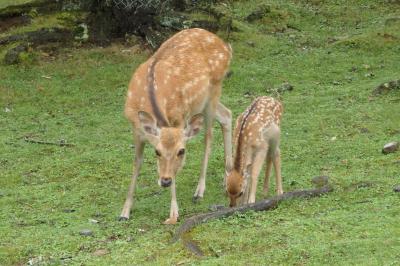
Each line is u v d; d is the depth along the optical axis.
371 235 8.93
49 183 13.14
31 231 10.49
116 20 22.00
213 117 12.64
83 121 17.05
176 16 22.22
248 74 19.80
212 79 12.45
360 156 13.48
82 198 12.21
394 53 21.08
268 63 20.77
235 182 11.00
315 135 15.15
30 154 14.89
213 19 22.86
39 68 20.11
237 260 8.49
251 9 24.94
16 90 18.86
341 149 14.02
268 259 8.45
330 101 17.52
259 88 18.98
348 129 15.36
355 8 25.50
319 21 24.41
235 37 22.30
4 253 9.56
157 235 9.94
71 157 14.63
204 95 12.20
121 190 12.61
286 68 20.34
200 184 12.24
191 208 11.52
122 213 11.09
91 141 15.64
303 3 25.89
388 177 11.71
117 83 19.44
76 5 22.11
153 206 11.66
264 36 22.75
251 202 11.01
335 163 13.17
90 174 13.52
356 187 11.16
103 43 21.72
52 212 11.50
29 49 20.62
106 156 14.49
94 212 11.41
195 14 22.86
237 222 9.84
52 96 18.64
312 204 10.50
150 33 21.78
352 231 9.12
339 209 10.20
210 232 9.50
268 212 10.27
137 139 11.20
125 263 8.88
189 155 14.50
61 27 21.45
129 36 21.97
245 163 11.24
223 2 25.33
